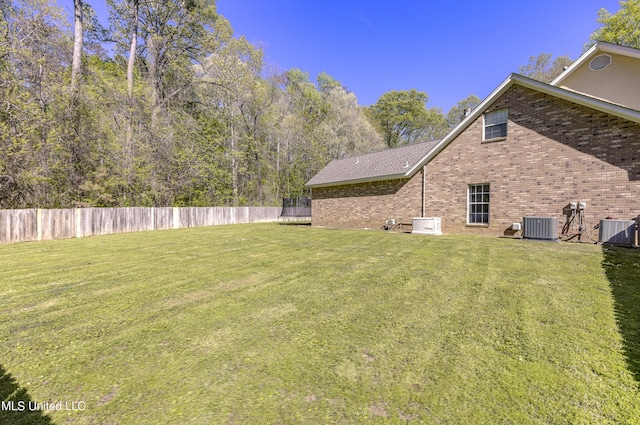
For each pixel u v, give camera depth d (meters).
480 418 1.97
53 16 15.19
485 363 2.63
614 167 8.56
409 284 5.03
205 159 23.83
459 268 6.03
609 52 11.12
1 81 12.88
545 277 5.23
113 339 3.26
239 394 2.29
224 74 25.12
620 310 3.72
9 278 5.95
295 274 5.90
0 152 12.40
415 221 12.73
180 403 2.20
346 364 2.67
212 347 3.05
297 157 31.86
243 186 27.67
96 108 17.25
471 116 11.55
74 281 5.68
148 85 21.70
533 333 3.16
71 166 15.58
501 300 4.16
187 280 5.63
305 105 34.94
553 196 9.63
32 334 3.41
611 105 8.41
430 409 2.07
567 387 2.28
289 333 3.32
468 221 11.85
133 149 18.84
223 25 24.88
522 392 2.23
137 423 2.01
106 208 15.28
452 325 3.41
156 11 24.33
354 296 4.50
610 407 2.06
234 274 6.01
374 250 8.45
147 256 8.29
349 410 2.09
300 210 27.23
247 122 27.94
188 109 25.89
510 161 10.60
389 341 3.07
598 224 8.80
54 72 15.33
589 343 2.93
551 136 9.67
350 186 16.50
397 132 43.72
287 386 2.38
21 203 13.51
